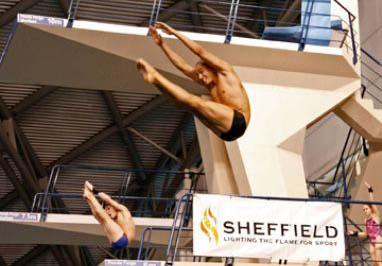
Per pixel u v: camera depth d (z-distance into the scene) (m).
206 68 7.37
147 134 24.52
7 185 25.67
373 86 20.14
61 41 13.95
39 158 24.89
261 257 11.12
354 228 16.84
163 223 18.22
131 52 14.20
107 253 28.02
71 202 26.86
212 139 14.93
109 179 26.23
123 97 22.30
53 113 22.94
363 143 17.14
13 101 22.17
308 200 11.58
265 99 14.72
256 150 14.41
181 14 21.52
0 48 21.55
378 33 20.14
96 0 20.50
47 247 28.53
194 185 23.16
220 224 11.14
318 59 14.75
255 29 22.44
